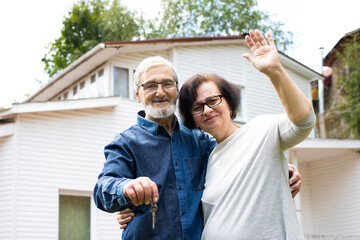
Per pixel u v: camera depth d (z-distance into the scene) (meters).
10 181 10.23
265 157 2.78
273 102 16.75
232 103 3.17
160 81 3.01
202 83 3.12
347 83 22.84
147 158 2.88
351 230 13.93
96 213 10.86
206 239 2.84
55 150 10.72
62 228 10.52
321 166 14.95
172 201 2.87
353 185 14.02
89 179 10.99
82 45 27.09
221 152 3.01
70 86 15.34
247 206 2.75
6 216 10.09
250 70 16.39
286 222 2.70
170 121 3.10
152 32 27.86
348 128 20.33
